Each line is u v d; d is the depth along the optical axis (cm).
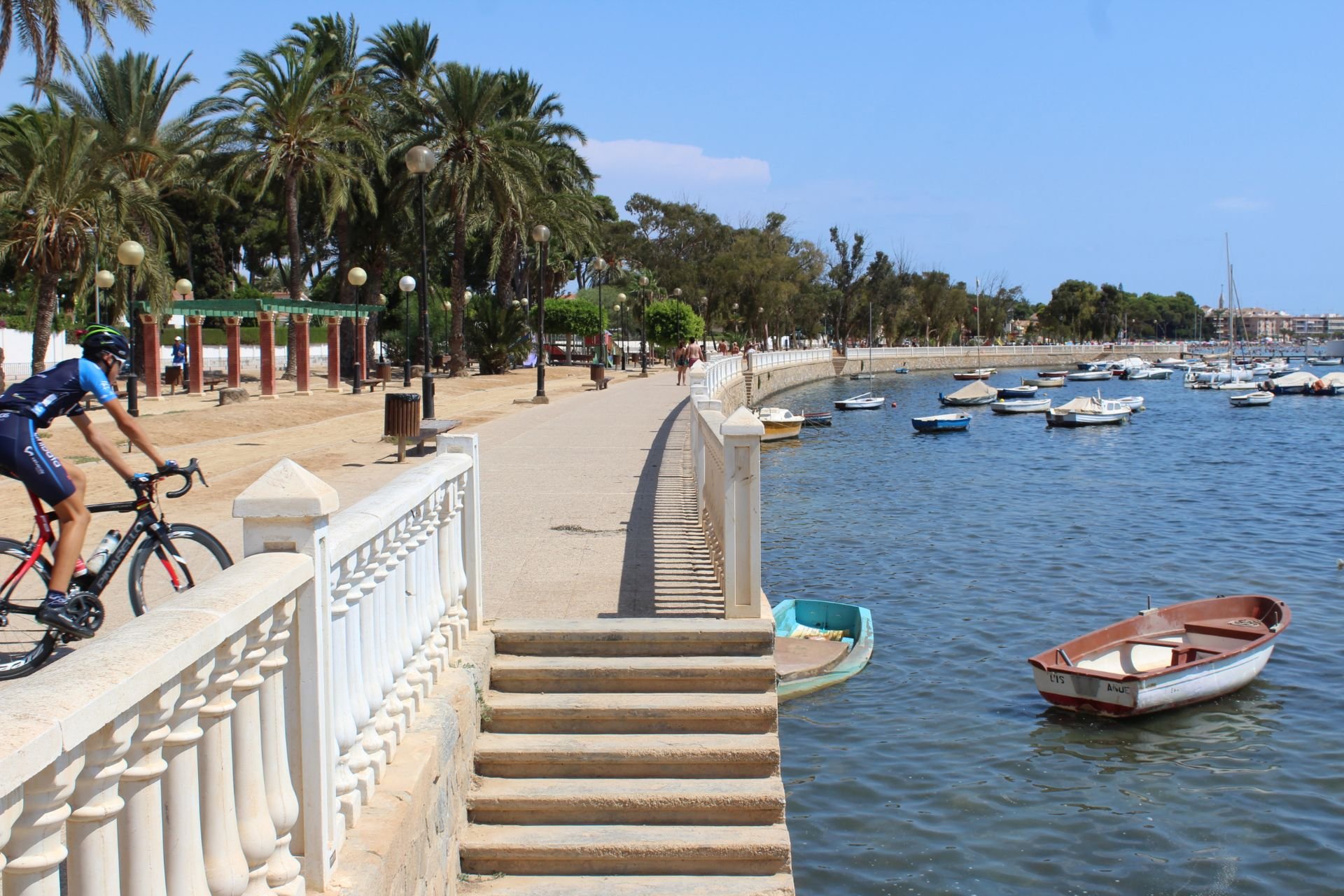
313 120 4512
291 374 5034
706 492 1052
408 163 2166
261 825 348
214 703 322
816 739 1316
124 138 4056
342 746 432
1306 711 1425
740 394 6550
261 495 379
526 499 1358
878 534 2655
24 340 4941
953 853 1060
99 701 239
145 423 2489
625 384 4831
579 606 800
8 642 632
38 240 3350
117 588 827
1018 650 1664
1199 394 9719
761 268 11306
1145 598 1994
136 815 275
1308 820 1127
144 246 3822
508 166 4906
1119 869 1032
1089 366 12975
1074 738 1330
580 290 9588
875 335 14300
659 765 623
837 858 1052
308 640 385
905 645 1681
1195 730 1360
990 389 8019
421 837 486
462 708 594
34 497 601
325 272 7781
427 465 630
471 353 6144
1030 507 3117
